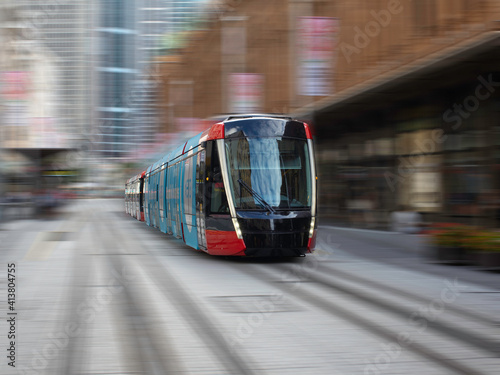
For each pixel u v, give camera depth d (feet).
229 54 77.05
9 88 91.81
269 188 35.35
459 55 41.81
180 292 24.47
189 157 42.60
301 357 14.30
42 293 24.25
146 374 12.85
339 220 77.61
